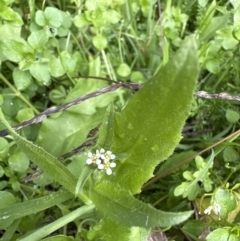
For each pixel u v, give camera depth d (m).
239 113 0.12
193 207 0.12
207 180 0.11
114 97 0.12
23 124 0.11
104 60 0.13
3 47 0.11
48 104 0.13
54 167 0.09
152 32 0.13
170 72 0.07
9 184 0.11
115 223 0.09
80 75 0.13
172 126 0.08
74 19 0.12
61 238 0.09
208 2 0.14
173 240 0.11
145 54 0.14
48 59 0.12
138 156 0.09
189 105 0.07
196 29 0.13
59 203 0.10
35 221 0.11
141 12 0.14
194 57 0.06
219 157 0.12
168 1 0.13
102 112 0.12
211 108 0.13
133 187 0.09
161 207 0.12
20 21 0.11
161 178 0.12
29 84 0.12
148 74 0.13
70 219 0.09
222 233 0.10
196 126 0.13
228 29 0.12
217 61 0.12
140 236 0.10
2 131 0.11
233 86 0.13
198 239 0.11
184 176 0.11
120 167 0.09
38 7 0.13
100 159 0.09
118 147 0.09
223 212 0.10
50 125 0.12
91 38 0.13
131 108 0.08
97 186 0.09
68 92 0.12
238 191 0.11
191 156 0.11
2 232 0.11
